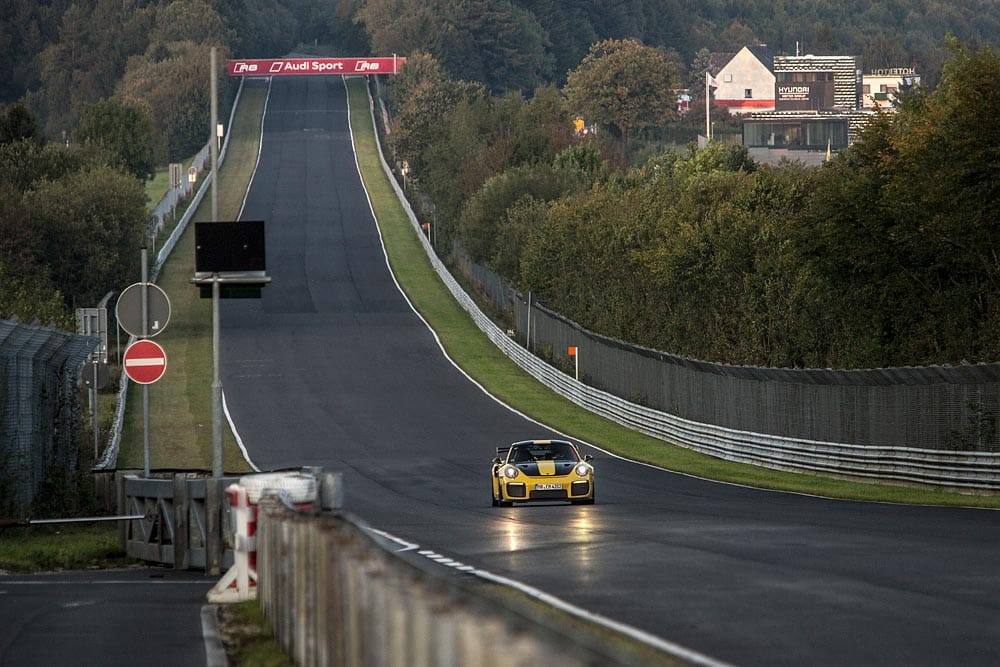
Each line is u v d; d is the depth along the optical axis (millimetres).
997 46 160000
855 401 136375
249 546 52906
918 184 152625
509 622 18609
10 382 92562
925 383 123188
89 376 137500
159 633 44938
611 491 124688
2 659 39969
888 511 95688
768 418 158125
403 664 22000
